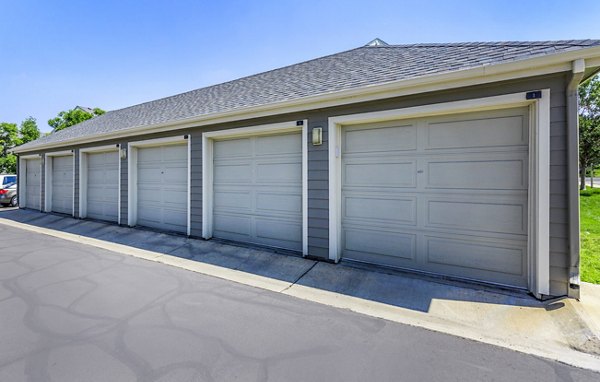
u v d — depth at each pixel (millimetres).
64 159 10000
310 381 1993
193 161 6461
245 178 5938
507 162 3664
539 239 3291
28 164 11805
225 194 6223
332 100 4547
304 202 4969
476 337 2588
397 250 4391
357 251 4699
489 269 3787
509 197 3656
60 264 4773
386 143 4430
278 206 5555
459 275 3967
